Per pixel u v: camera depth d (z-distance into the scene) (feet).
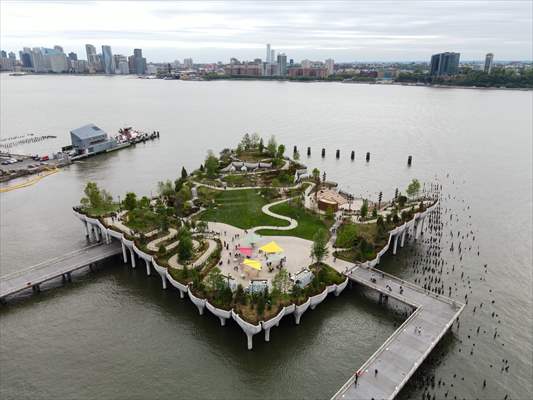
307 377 278.46
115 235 421.18
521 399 262.67
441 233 490.49
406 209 497.46
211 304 319.27
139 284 386.11
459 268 411.54
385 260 426.92
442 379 277.64
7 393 262.06
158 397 262.06
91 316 338.54
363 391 251.60
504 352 301.43
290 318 337.52
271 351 300.81
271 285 340.80
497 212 550.77
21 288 352.28
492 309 348.18
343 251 410.11
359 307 353.31
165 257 389.39
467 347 305.73
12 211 547.49
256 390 268.21
